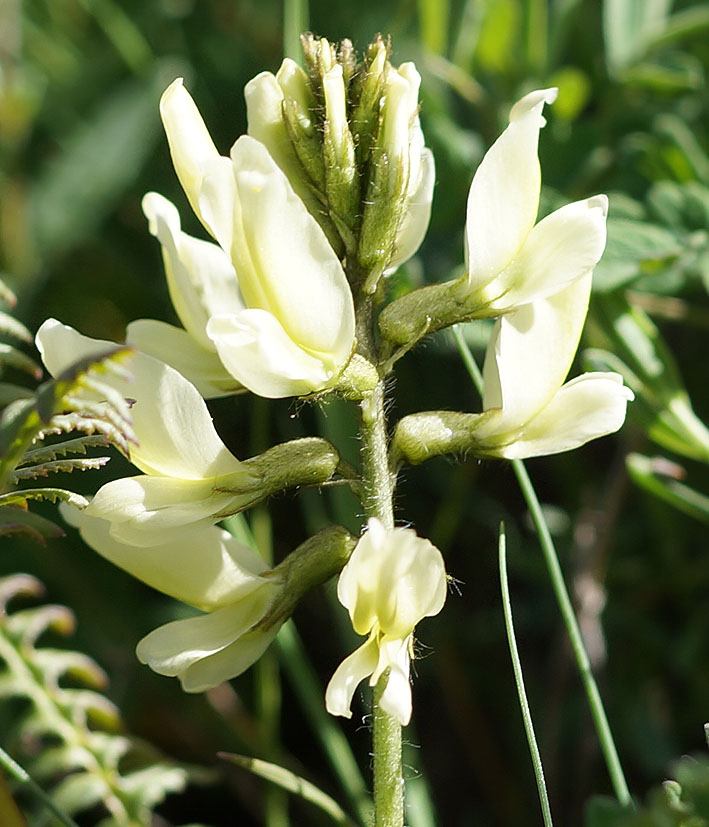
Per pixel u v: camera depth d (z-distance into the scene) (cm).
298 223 15
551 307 16
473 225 15
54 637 22
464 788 22
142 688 22
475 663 22
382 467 16
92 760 19
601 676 21
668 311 22
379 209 15
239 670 16
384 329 16
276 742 21
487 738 22
